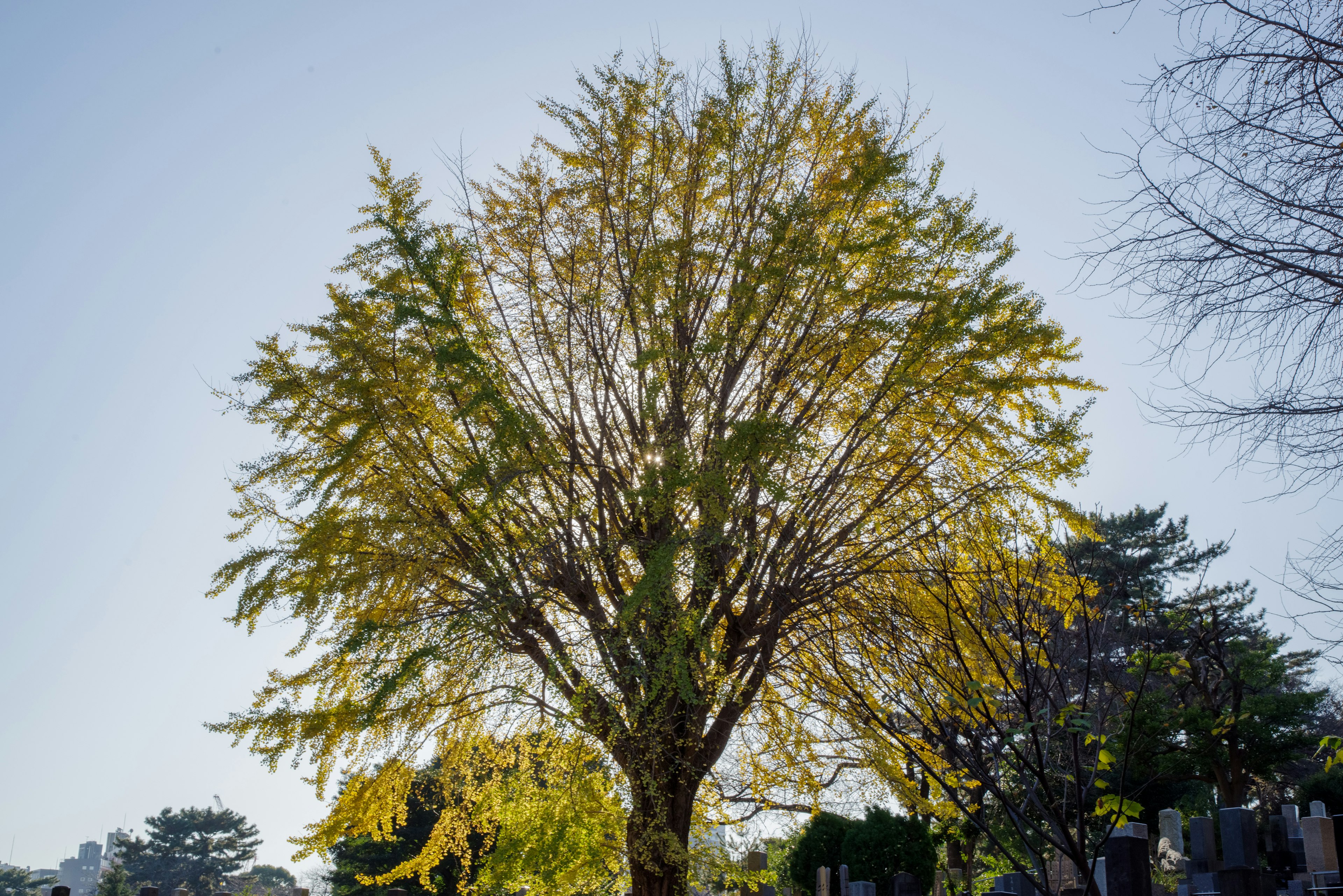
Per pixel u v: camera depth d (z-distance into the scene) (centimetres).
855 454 948
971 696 535
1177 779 1852
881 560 913
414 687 848
